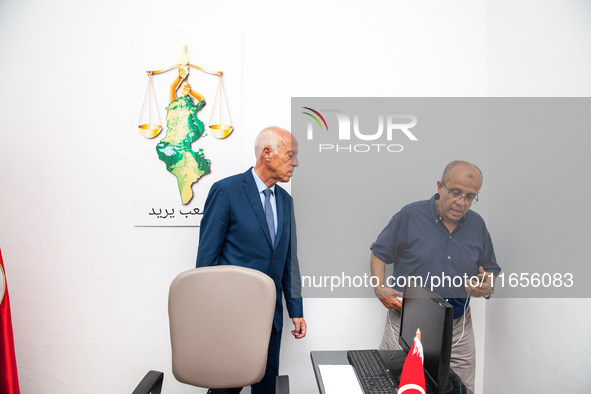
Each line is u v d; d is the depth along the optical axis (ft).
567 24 4.25
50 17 5.47
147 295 5.56
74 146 5.52
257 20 5.54
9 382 4.72
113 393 5.56
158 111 5.50
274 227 4.90
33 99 5.49
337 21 5.61
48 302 5.56
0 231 5.52
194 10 5.51
